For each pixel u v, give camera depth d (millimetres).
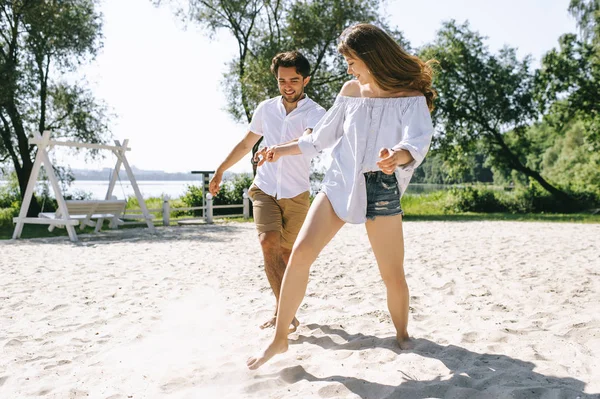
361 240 10055
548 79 26562
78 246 9422
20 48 17266
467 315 3898
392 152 2283
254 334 3441
